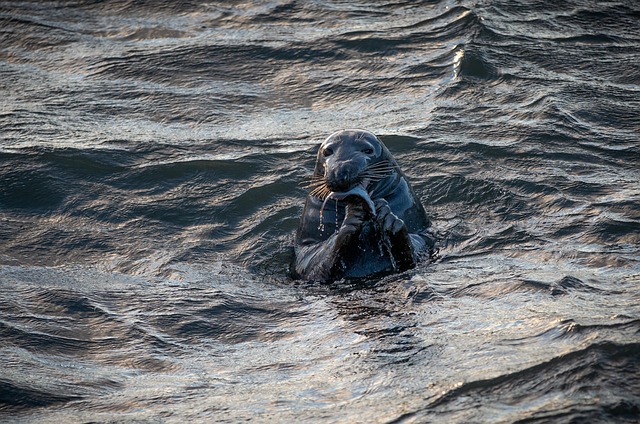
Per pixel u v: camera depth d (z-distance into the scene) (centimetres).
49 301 2486
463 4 5209
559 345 1888
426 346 2017
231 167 3503
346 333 2181
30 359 2108
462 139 3644
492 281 2425
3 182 3356
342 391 1839
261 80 4444
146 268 2808
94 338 2256
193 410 1800
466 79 4278
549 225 2889
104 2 5628
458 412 1658
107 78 4506
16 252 2923
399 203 2831
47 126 3922
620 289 2262
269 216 3173
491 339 1995
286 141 3762
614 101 3994
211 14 5341
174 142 3750
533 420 1578
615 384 1681
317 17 5203
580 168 3362
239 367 2048
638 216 2873
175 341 2239
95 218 3177
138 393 1905
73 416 1792
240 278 2719
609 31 4884
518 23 4959
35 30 5209
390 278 2545
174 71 4550
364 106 4119
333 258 2556
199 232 3086
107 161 3538
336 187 2531
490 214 3064
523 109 3928
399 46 4709
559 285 2319
